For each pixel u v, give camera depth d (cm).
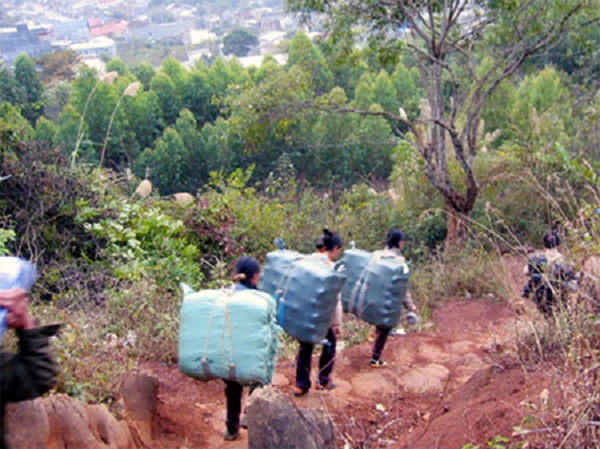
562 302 519
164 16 11556
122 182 1254
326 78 2147
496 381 584
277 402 490
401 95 3716
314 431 501
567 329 504
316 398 700
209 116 3888
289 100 1518
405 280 760
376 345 796
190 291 590
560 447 389
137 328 788
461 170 1603
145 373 593
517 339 596
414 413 688
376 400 719
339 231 1459
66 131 3006
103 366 580
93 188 1103
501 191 1552
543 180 1393
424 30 1543
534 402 475
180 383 708
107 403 546
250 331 552
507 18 1407
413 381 769
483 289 1103
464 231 1436
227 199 1237
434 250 1464
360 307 762
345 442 588
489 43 1516
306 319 655
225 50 8238
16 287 306
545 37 1450
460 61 1827
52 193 1053
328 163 3009
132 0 13225
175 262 1015
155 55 8694
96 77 3247
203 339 554
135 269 921
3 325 299
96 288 945
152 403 587
